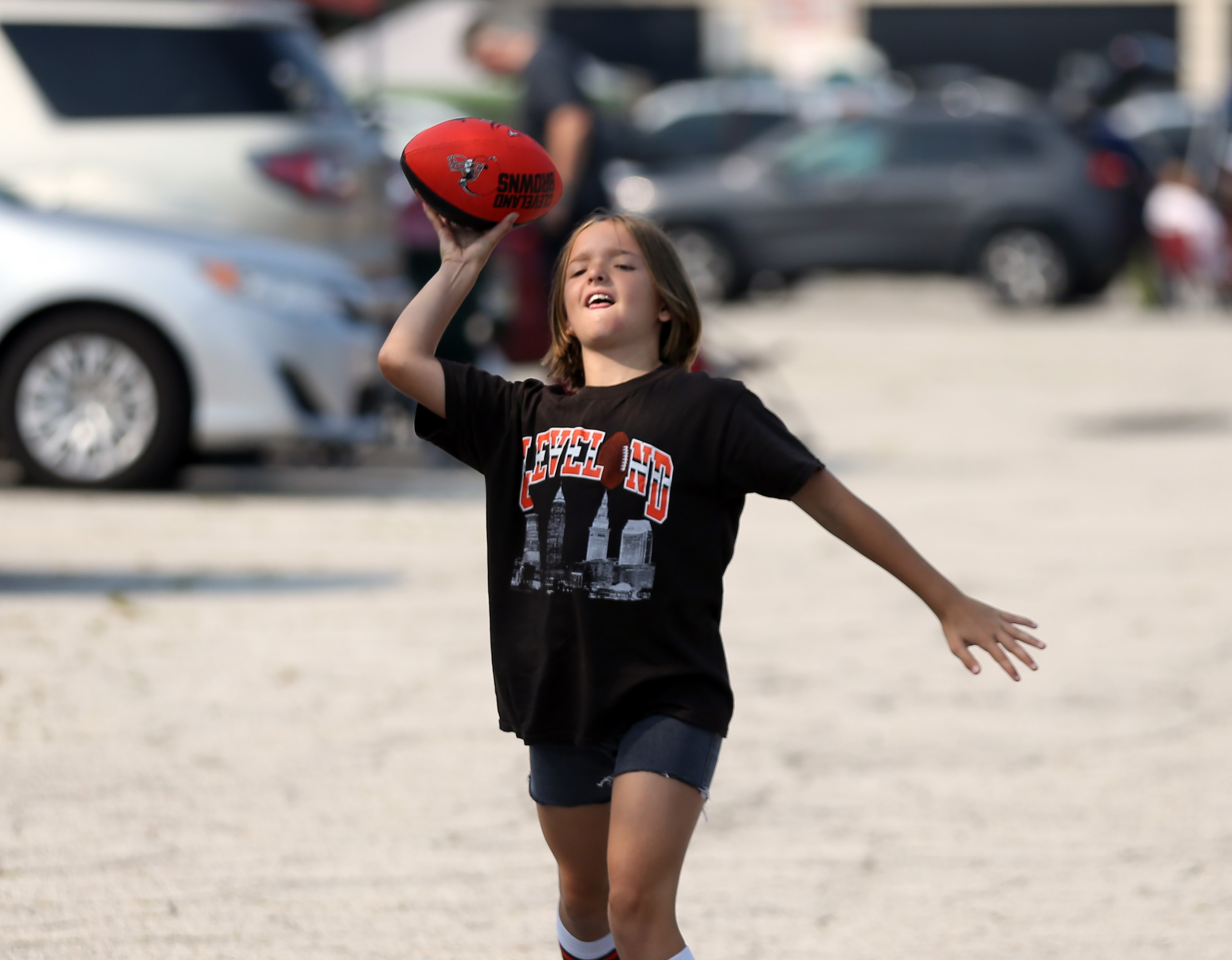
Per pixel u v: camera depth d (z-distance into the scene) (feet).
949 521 114.73
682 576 40.57
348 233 129.70
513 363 135.85
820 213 267.59
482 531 109.09
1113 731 72.28
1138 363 203.00
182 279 112.16
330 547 102.68
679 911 54.03
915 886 56.29
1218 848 59.62
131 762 66.03
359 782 64.59
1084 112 276.00
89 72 126.82
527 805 62.90
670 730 39.91
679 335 43.47
